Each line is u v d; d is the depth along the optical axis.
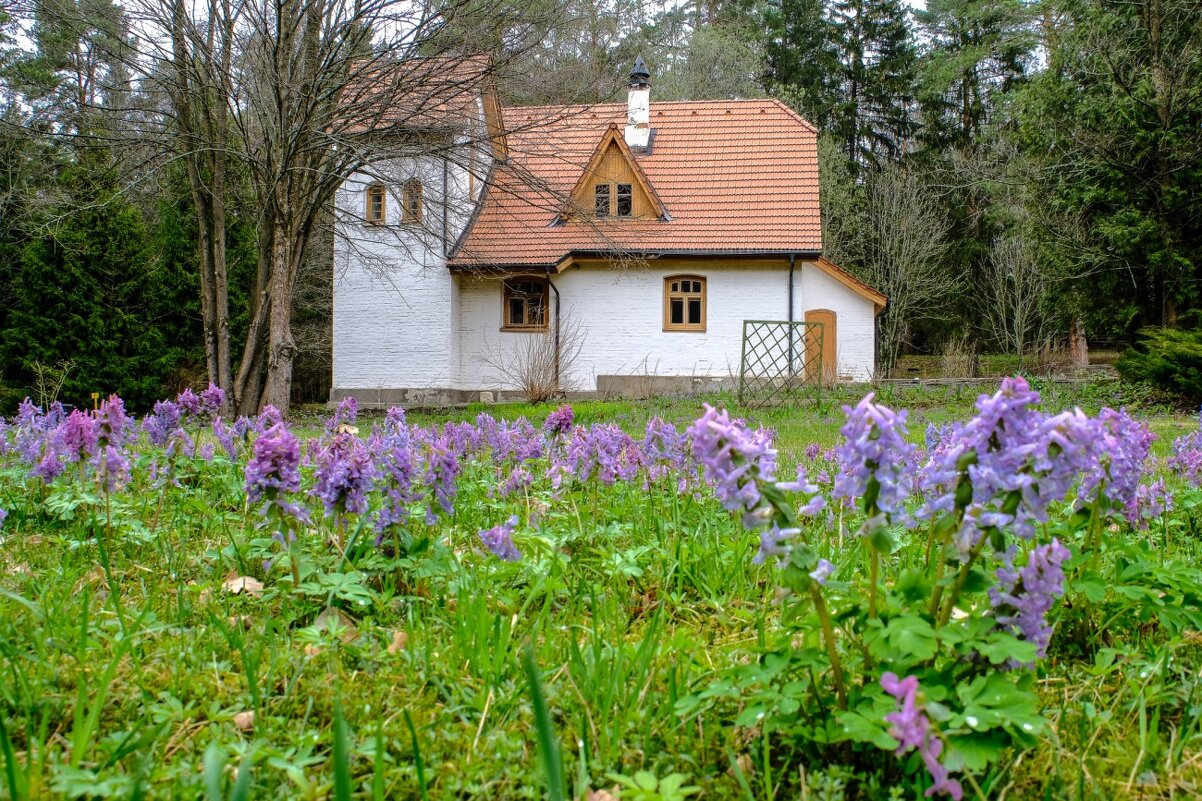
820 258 22.52
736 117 25.66
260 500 2.85
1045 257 24.22
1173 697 2.25
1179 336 17.66
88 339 20.22
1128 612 2.67
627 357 23.02
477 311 23.16
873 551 1.85
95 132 16.02
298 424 16.30
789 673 2.04
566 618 2.86
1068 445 1.78
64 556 3.50
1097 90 22.12
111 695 2.24
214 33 15.05
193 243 22.20
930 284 34.69
